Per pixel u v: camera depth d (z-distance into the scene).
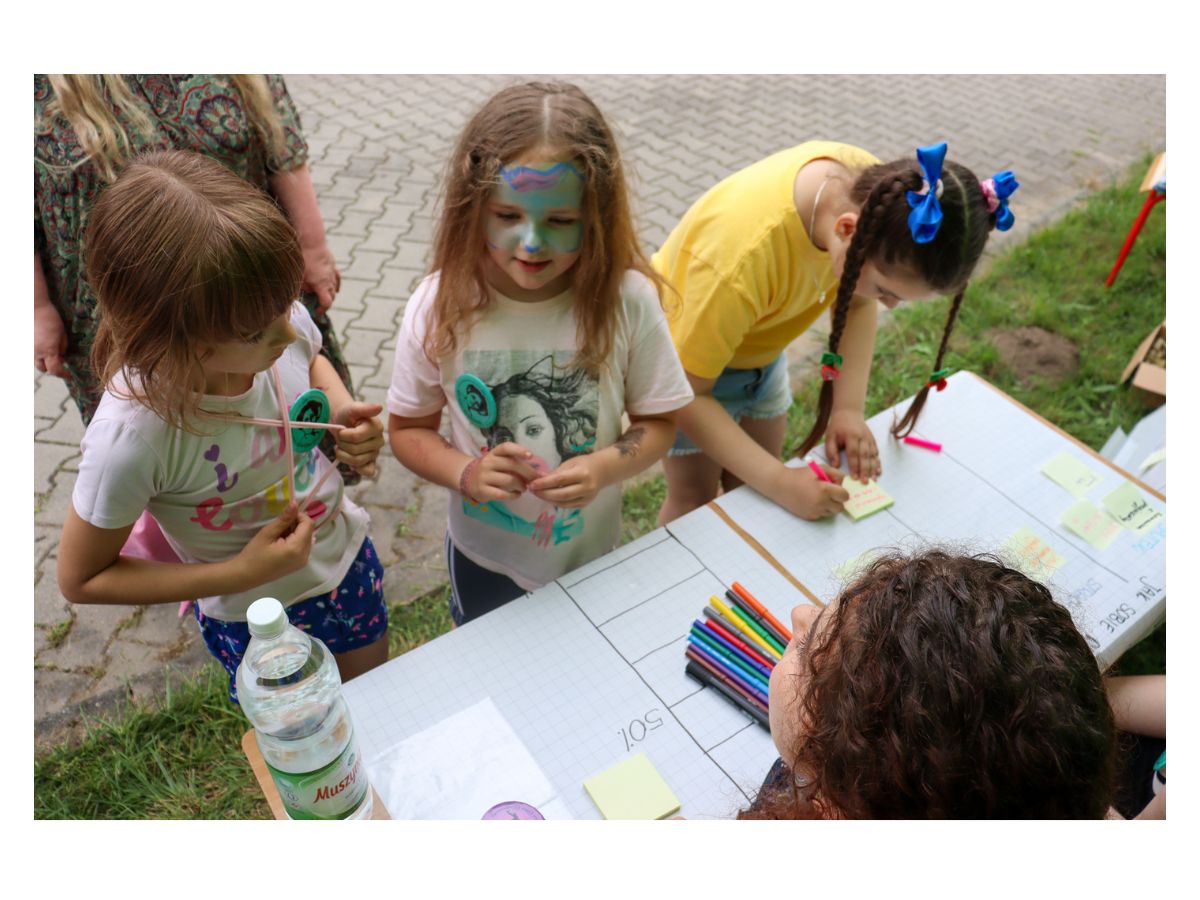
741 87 4.89
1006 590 0.76
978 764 0.69
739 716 1.21
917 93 4.99
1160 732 1.33
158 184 0.99
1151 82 5.25
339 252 3.54
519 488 1.39
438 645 1.30
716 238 1.56
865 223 1.37
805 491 1.52
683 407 1.54
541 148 1.16
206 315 0.99
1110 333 3.41
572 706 1.22
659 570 1.43
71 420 2.80
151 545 1.34
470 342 1.39
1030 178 4.34
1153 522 1.53
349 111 4.48
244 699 0.96
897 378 3.19
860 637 0.76
